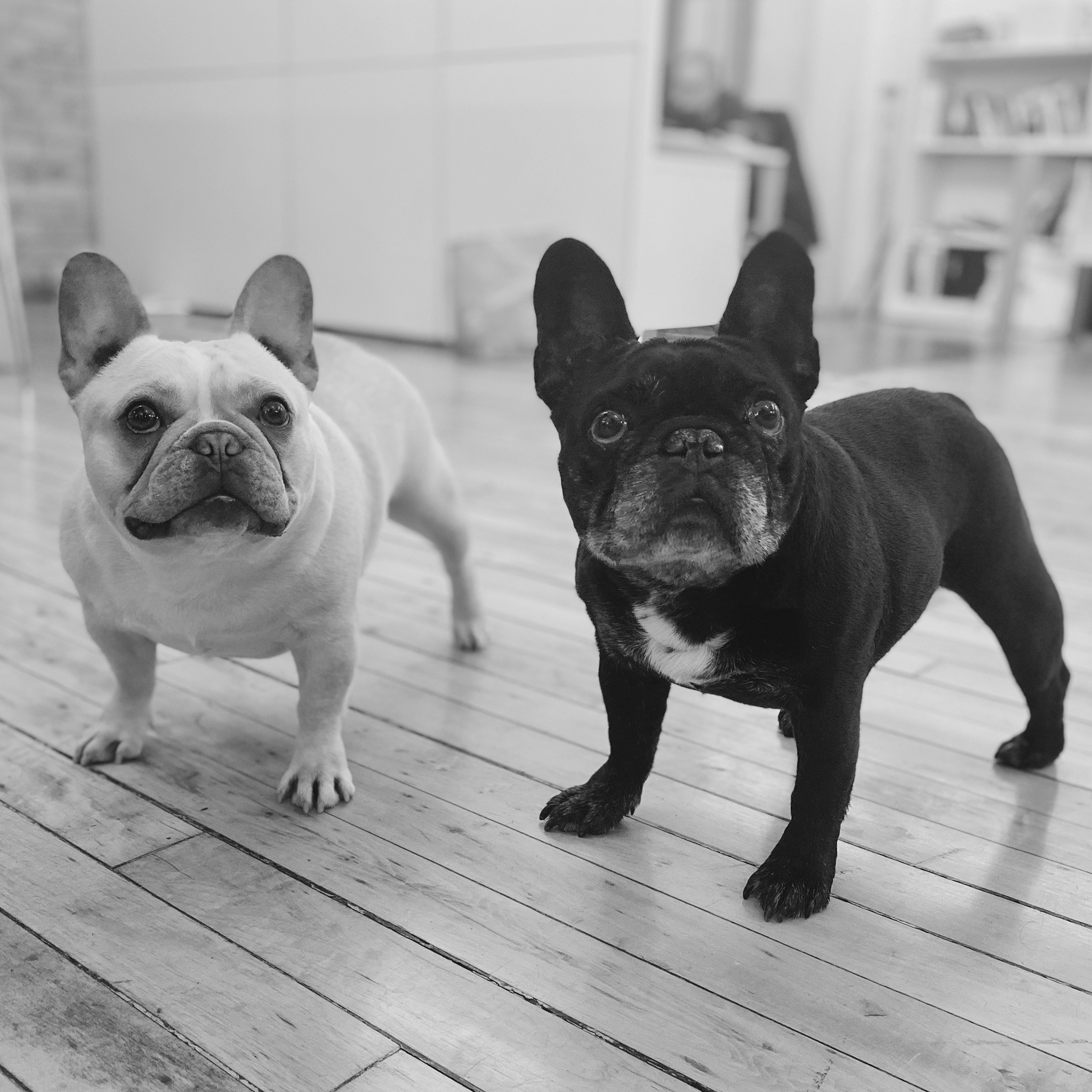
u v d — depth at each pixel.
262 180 8.28
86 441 1.69
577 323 1.60
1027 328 9.71
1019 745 2.11
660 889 1.67
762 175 9.73
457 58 7.17
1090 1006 1.42
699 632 1.53
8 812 1.86
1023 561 1.90
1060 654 2.01
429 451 2.43
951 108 9.81
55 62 9.13
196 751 2.10
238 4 8.05
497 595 3.02
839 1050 1.33
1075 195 9.34
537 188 7.06
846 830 1.87
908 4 10.66
